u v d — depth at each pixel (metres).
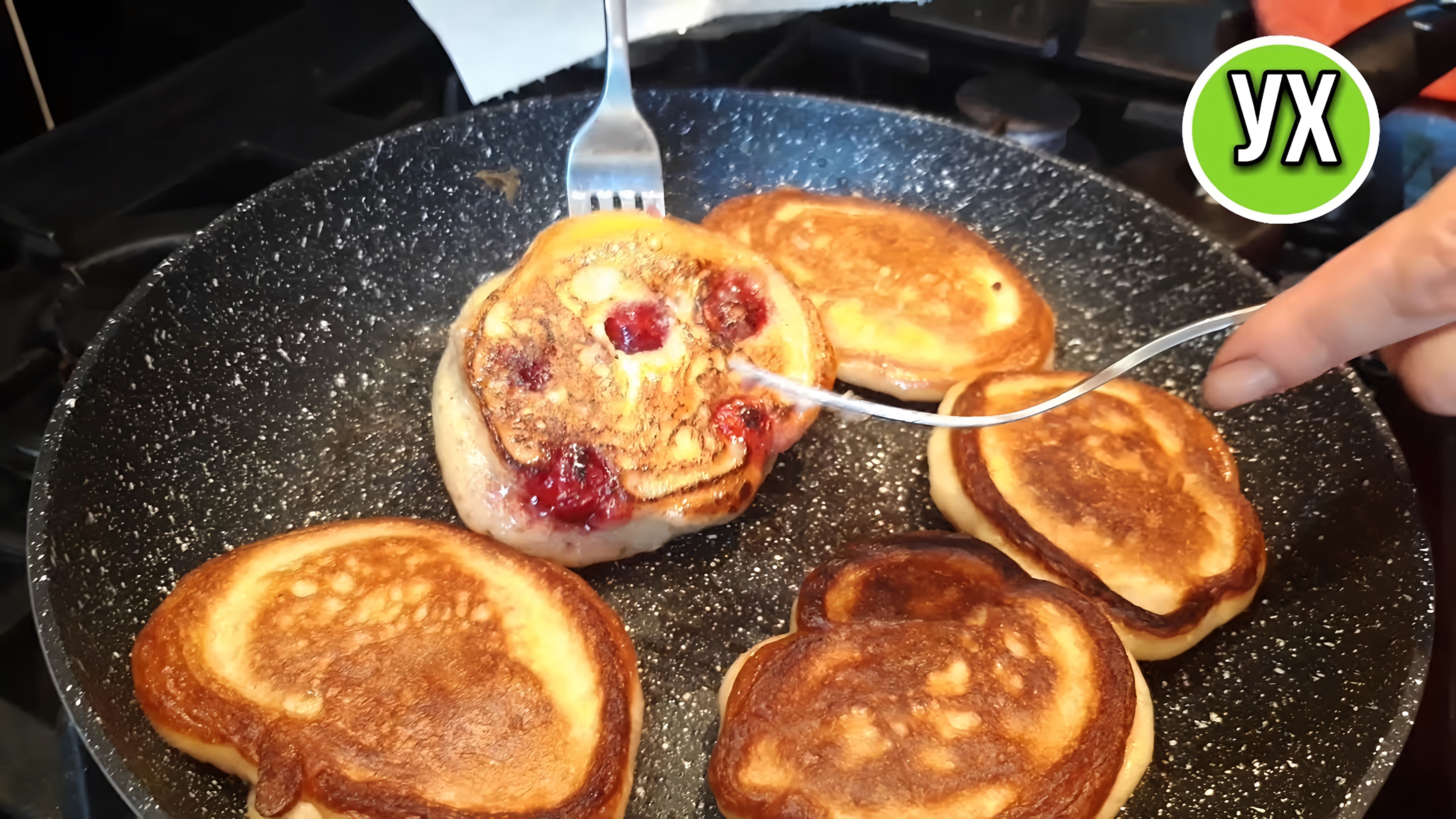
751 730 0.17
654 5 0.31
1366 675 0.18
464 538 0.19
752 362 0.21
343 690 0.16
